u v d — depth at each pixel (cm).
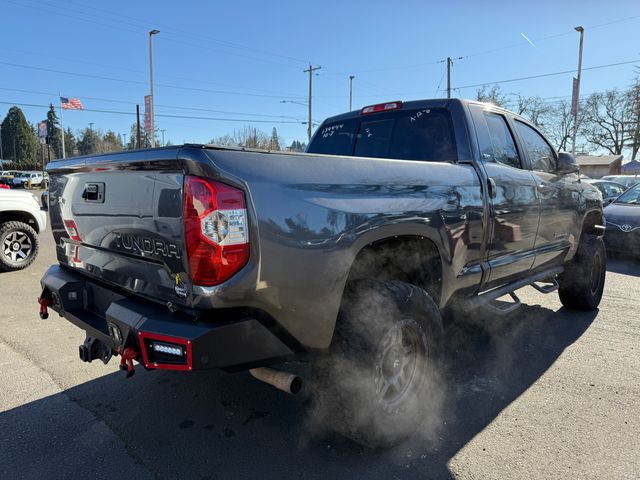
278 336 228
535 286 465
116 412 312
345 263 234
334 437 282
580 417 307
